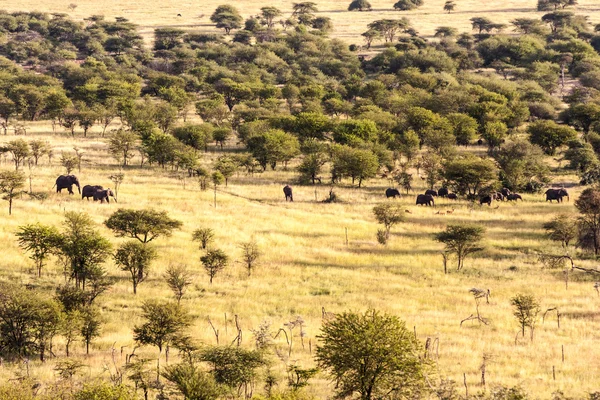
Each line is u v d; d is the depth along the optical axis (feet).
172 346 266.77
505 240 457.68
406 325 308.40
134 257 346.74
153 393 225.97
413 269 400.26
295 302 341.21
